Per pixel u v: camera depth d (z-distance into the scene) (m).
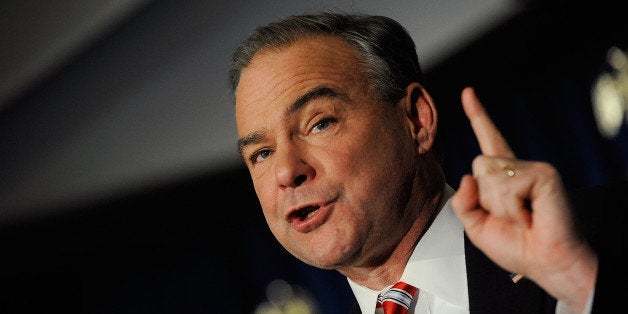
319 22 4.58
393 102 4.54
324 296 13.23
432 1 11.12
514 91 11.55
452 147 12.10
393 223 4.34
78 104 12.98
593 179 11.00
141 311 13.80
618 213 3.79
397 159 4.40
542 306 3.88
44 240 12.95
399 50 4.70
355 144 4.27
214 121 12.45
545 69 11.24
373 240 4.30
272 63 4.45
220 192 13.02
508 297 4.00
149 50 12.55
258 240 13.71
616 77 10.60
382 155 4.34
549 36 10.84
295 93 4.30
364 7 10.91
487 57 11.12
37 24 12.57
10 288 13.14
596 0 10.31
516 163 3.02
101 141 12.96
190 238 13.59
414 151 4.52
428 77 11.30
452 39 11.02
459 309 4.26
